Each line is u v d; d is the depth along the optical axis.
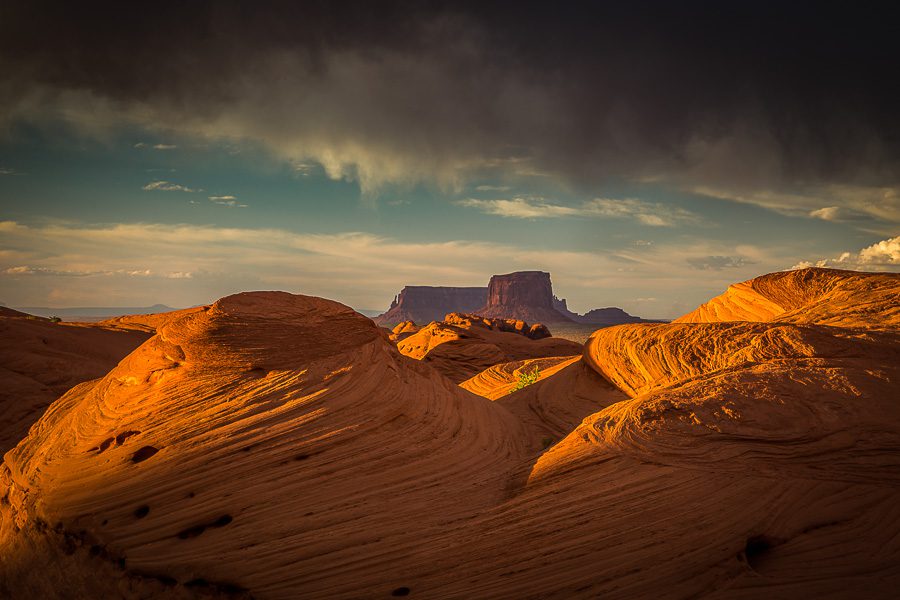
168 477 6.17
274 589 5.49
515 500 6.11
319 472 6.23
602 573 5.40
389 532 5.76
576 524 5.70
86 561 5.94
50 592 5.98
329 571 5.53
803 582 5.34
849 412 6.36
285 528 5.75
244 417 6.63
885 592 5.19
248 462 6.22
